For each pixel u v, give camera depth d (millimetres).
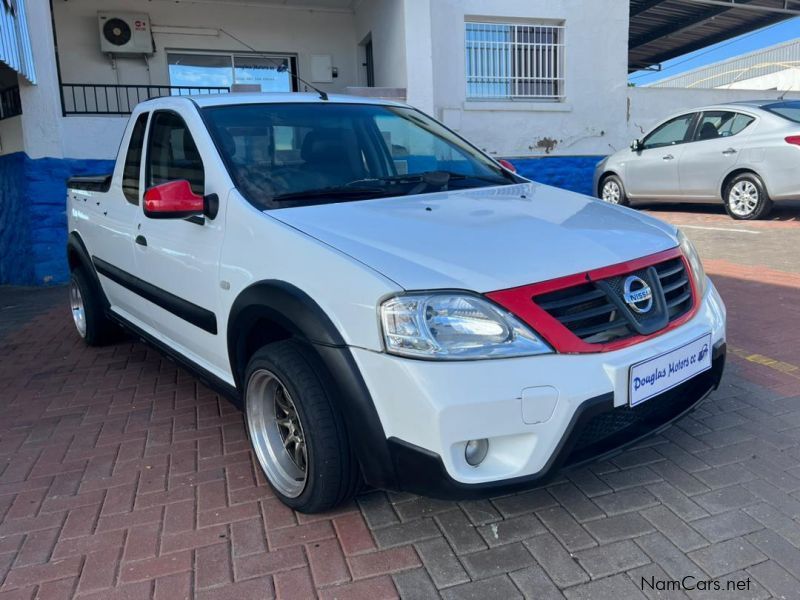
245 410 3025
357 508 2820
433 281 2312
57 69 8719
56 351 5473
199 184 3383
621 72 12508
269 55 11430
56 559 2582
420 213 2926
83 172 8766
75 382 4648
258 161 3307
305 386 2533
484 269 2385
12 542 2711
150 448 3525
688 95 13266
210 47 11023
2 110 9148
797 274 6328
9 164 8852
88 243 4949
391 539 2602
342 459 2537
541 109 11938
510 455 2320
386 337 2289
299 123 3646
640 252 2719
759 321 5066
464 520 2701
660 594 2240
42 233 8625
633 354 2445
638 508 2725
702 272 3125
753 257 7125
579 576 2342
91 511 2920
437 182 3543
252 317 2840
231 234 3010
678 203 11180
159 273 3691
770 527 2561
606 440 2553
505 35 11680
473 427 2219
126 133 4414
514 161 11906
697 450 3176
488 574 2373
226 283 2996
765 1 14289
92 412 4074
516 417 2240
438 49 11070
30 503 3014
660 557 2422
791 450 3135
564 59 12039
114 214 4363
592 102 12391
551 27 11945
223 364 3223
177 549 2605
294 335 2664
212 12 10930
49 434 3773
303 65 11609
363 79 11914
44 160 8477
